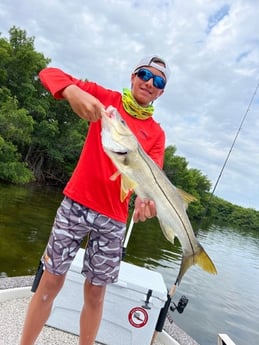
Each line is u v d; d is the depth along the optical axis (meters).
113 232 2.12
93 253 2.14
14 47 27.31
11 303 3.21
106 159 2.06
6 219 11.94
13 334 2.74
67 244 2.07
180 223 2.03
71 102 1.77
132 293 2.87
